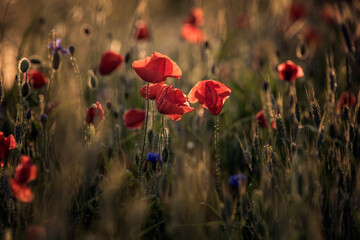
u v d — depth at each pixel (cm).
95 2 230
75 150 182
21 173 174
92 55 224
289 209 174
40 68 220
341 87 206
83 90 208
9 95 203
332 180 181
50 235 164
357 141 183
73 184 180
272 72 227
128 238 170
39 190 184
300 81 220
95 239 176
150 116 194
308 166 174
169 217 176
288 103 197
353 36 207
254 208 176
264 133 198
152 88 185
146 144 193
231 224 171
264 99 199
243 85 234
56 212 170
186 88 222
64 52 206
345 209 179
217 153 187
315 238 167
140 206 172
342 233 179
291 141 180
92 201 185
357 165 183
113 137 195
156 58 181
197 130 208
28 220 181
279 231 171
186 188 175
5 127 197
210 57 217
